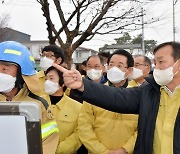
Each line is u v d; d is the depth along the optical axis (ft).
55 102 11.90
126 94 8.57
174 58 8.05
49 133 6.82
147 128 8.04
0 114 4.37
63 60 15.05
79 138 11.14
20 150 4.38
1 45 7.29
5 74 7.13
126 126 10.86
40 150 4.41
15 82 7.41
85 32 20.94
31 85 7.38
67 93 12.42
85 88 8.04
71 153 11.19
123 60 11.55
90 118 11.16
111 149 10.87
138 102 8.64
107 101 8.29
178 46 8.19
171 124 7.76
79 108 11.51
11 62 7.09
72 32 21.38
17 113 4.38
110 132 10.89
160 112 8.07
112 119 10.92
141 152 8.12
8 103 4.42
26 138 4.39
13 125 4.38
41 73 13.61
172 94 8.02
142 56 16.46
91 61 15.40
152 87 8.44
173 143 7.64
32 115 4.39
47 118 7.36
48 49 14.74
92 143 10.83
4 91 7.34
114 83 11.82
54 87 11.64
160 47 8.30
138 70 15.89
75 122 11.37
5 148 4.37
